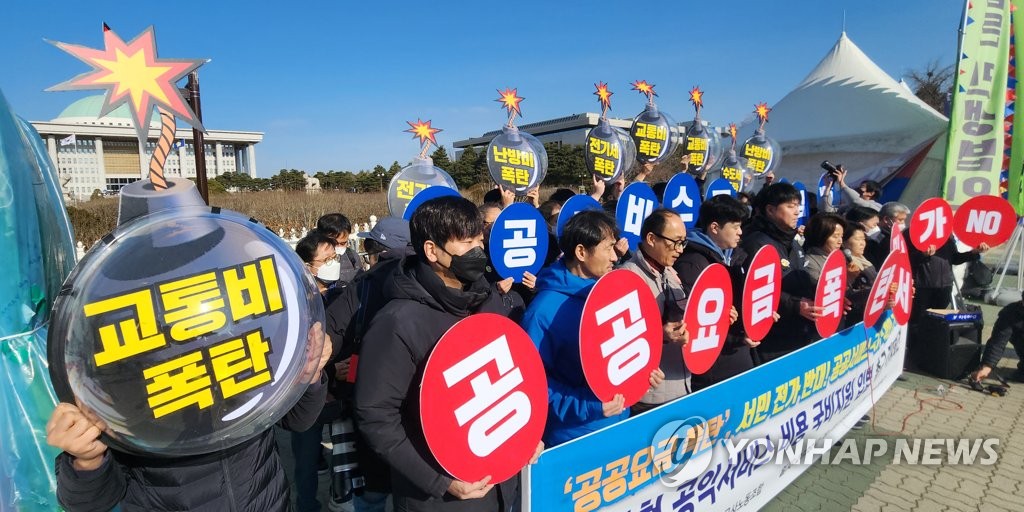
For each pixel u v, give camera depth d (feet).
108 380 3.78
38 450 5.86
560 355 7.16
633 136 21.77
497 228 11.56
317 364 4.83
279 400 4.47
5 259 5.73
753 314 9.42
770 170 32.99
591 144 19.43
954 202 21.17
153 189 4.81
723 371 10.11
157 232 4.10
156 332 3.89
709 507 8.46
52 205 6.98
